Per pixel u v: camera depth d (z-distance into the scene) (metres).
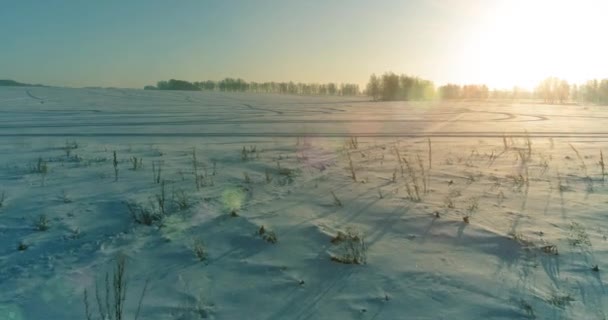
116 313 2.94
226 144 13.91
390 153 11.37
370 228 4.93
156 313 3.13
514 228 4.89
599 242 4.46
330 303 3.28
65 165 8.81
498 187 7.05
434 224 5.04
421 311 3.14
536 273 3.76
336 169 8.70
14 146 12.77
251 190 6.70
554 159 10.41
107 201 5.82
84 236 4.62
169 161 9.54
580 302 3.25
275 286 3.55
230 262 4.02
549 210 5.65
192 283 3.60
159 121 25.44
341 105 58.94
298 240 4.55
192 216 5.29
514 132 19.91
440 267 3.88
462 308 3.18
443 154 11.23
